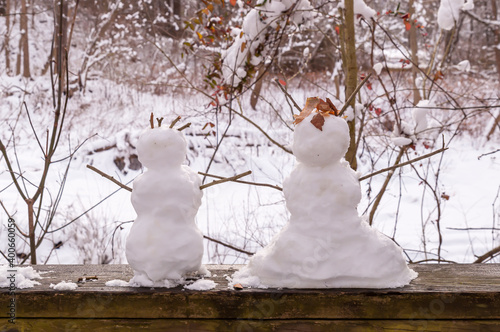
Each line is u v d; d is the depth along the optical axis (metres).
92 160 6.47
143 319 1.44
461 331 1.41
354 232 1.46
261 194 5.64
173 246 1.48
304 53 3.44
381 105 6.48
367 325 1.41
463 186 6.26
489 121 8.41
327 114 1.48
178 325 1.43
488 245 4.46
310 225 1.46
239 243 4.32
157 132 1.50
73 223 4.41
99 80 11.05
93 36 10.91
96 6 11.00
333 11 5.35
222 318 1.43
